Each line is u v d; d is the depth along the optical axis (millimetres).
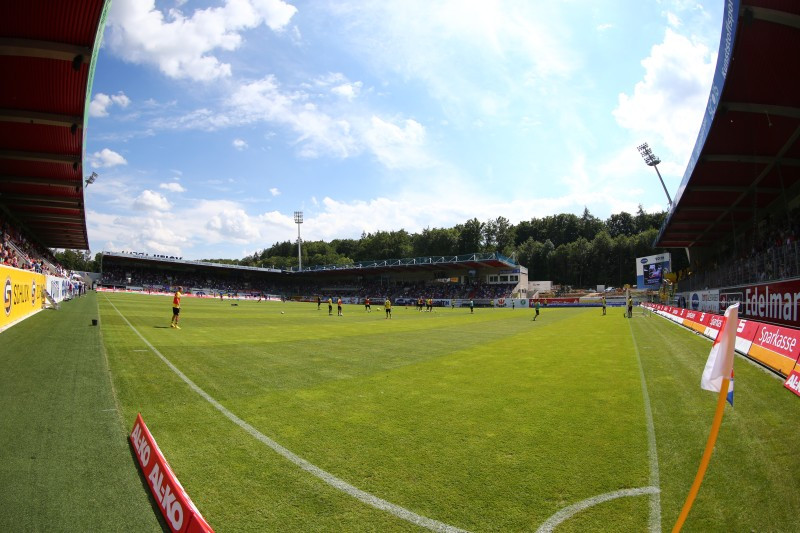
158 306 35438
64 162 21109
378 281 91438
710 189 25328
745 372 9555
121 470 4465
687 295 32688
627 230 119125
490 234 126500
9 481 4105
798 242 17281
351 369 10547
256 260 179750
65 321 17203
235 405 7008
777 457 4973
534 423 6320
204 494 4027
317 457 4977
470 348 14945
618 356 12953
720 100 15625
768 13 12039
